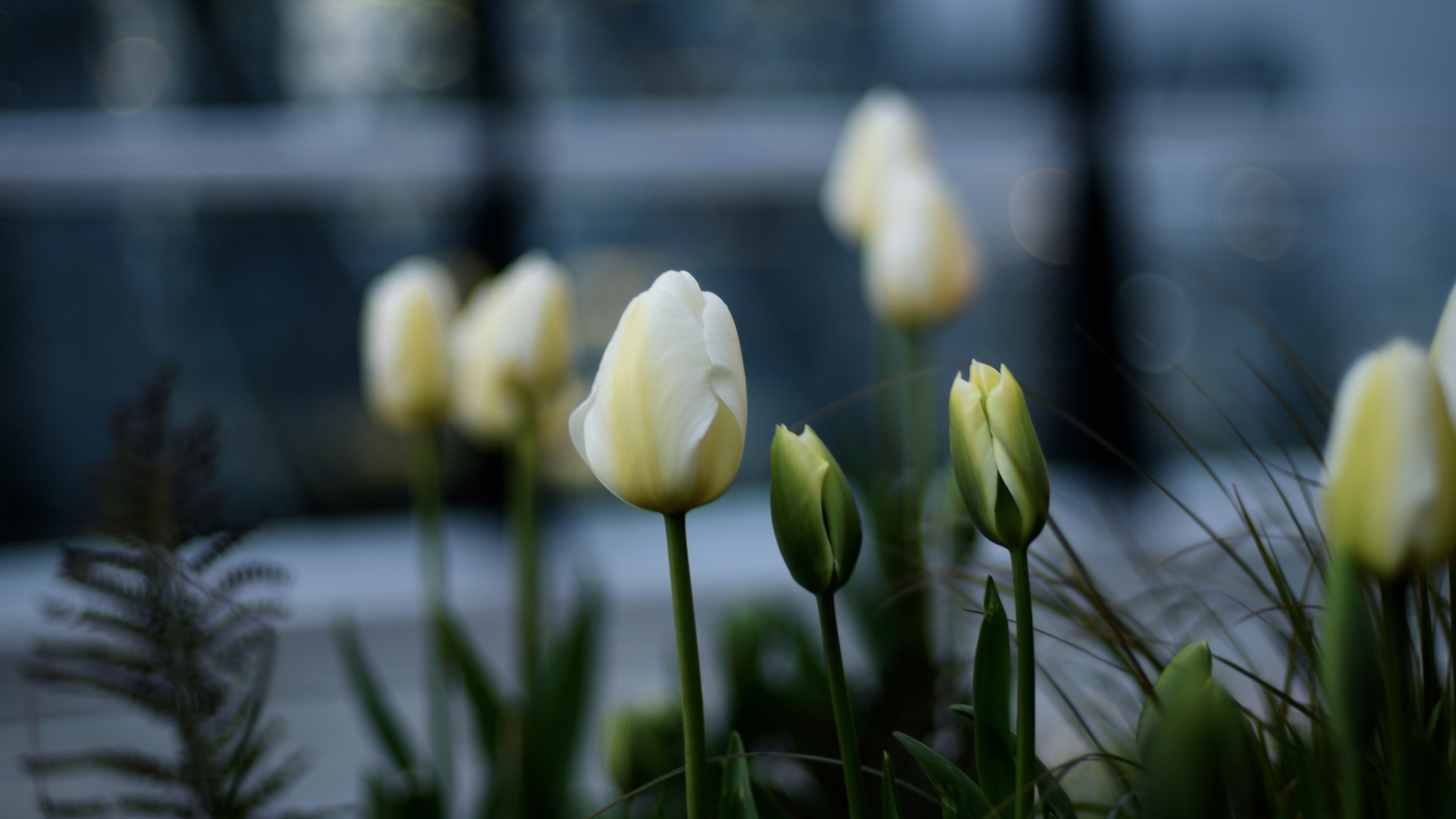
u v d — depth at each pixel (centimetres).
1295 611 93
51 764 99
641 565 398
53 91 365
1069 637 105
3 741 274
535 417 158
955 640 135
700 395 88
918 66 423
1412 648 92
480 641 364
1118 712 110
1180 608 105
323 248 388
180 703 100
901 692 131
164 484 99
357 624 354
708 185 412
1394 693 84
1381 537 82
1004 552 151
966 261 164
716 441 89
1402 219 435
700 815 90
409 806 125
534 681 155
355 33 384
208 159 377
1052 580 100
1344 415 83
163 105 374
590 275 408
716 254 415
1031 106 428
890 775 91
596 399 90
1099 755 90
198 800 101
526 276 154
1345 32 431
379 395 162
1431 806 85
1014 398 88
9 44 359
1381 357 82
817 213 418
